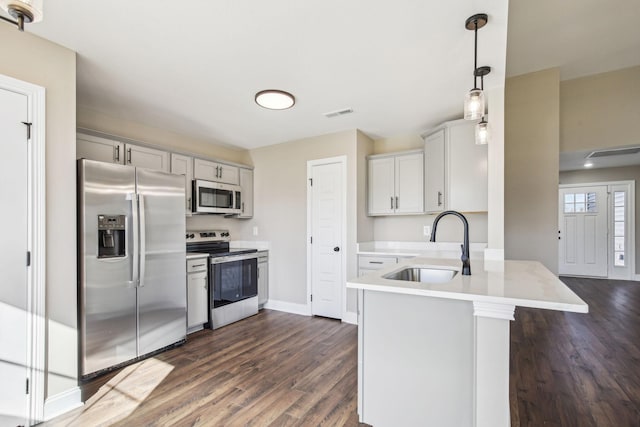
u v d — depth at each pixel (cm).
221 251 384
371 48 202
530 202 372
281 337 318
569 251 650
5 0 89
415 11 166
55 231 191
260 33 185
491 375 142
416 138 389
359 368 178
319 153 393
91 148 276
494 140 261
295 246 410
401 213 375
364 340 177
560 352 279
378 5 161
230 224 443
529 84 376
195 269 328
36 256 180
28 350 177
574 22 288
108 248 246
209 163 384
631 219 596
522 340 309
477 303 142
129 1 156
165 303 281
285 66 224
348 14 168
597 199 626
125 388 218
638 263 593
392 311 169
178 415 187
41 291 182
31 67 182
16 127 175
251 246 449
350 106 300
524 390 216
